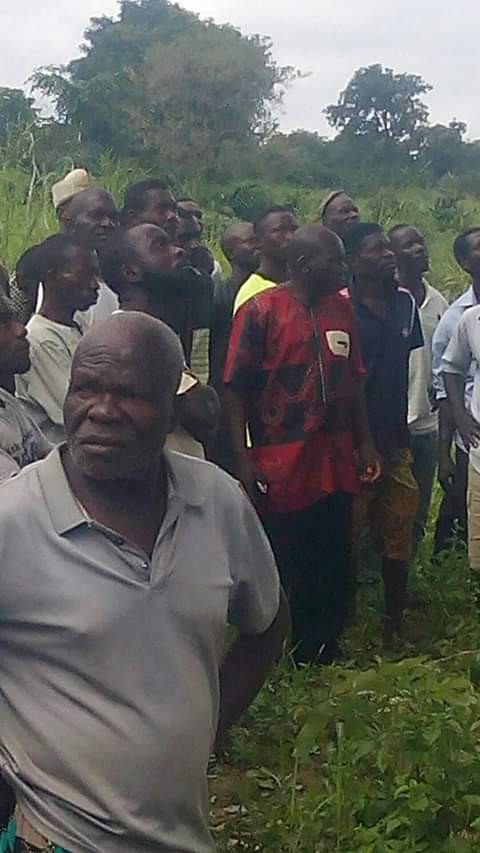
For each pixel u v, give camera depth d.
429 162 34.53
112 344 2.30
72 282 4.38
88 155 16.94
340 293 5.24
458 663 5.41
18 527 2.28
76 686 2.28
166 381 2.33
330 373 5.05
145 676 2.29
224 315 6.00
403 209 21.47
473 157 36.19
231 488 2.50
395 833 3.66
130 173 15.41
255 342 5.02
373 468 5.34
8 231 9.88
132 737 2.27
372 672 3.95
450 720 3.71
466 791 3.64
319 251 4.96
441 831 3.59
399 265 6.93
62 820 2.27
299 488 5.07
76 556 2.27
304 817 3.82
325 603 5.33
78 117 21.42
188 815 2.38
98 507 2.33
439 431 6.62
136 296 4.31
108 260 4.41
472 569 6.39
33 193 11.50
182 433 3.70
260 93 31.34
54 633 2.26
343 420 5.13
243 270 6.45
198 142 27.02
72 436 2.32
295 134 35.44
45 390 4.31
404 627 6.17
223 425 5.12
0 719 2.33
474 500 5.97
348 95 40.25
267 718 4.67
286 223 5.86
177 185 20.44
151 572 2.30
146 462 2.32
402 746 3.71
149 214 5.76
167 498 2.38
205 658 2.39
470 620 6.18
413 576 6.67
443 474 6.55
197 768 2.37
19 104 21.16
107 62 37.44
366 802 3.78
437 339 6.68
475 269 6.61
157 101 27.70
